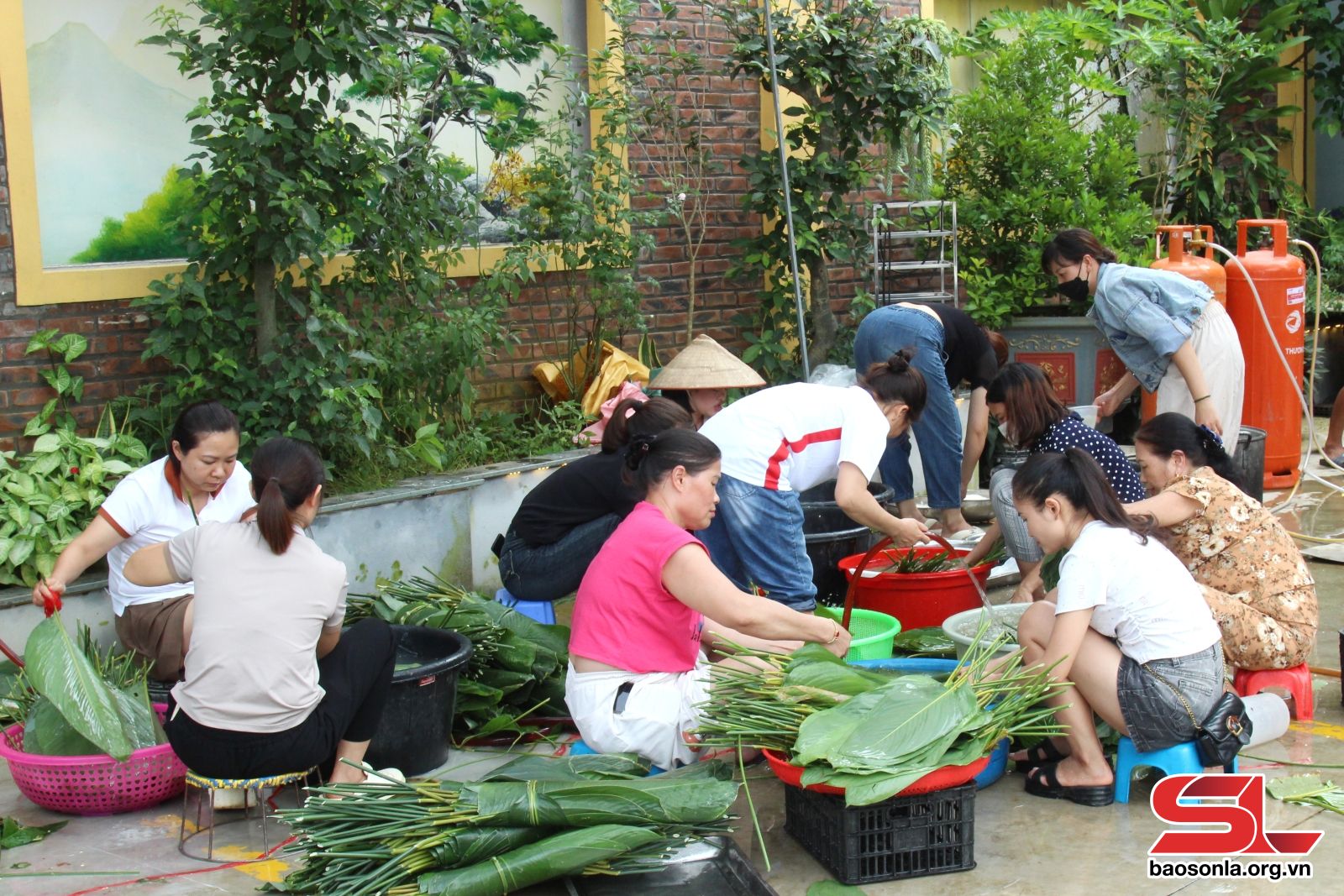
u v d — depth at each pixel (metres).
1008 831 3.63
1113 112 9.88
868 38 7.48
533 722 4.54
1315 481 7.90
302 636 3.59
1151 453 4.52
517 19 6.96
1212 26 9.16
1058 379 8.34
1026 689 3.60
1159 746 3.67
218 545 3.64
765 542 4.63
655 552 3.69
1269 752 4.11
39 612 4.82
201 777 3.60
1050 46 8.62
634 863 3.25
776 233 7.55
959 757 3.26
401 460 6.01
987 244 8.43
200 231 5.52
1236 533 4.27
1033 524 3.78
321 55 5.38
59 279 5.43
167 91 5.86
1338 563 6.18
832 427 4.55
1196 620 3.65
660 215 7.07
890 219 8.36
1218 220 9.66
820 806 3.40
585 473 4.96
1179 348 6.09
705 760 3.69
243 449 5.43
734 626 3.65
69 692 3.77
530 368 7.08
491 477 6.14
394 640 3.89
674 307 7.63
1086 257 6.32
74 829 3.83
